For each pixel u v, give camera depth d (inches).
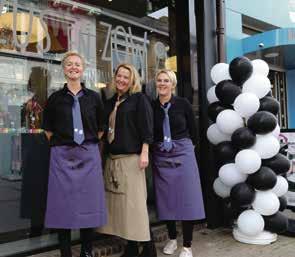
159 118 149.3
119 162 139.4
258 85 160.1
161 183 149.7
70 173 127.3
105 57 177.5
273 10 265.0
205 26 192.2
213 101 176.1
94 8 175.3
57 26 164.4
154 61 194.2
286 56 270.1
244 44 238.5
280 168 162.7
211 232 184.2
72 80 130.3
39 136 157.3
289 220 190.2
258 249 160.1
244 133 156.8
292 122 321.4
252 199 161.6
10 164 150.8
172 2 198.5
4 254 144.9
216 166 187.8
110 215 142.0
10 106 151.9
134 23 188.4
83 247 136.3
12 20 153.5
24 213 153.4
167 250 153.9
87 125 130.3
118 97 144.3
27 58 156.8
